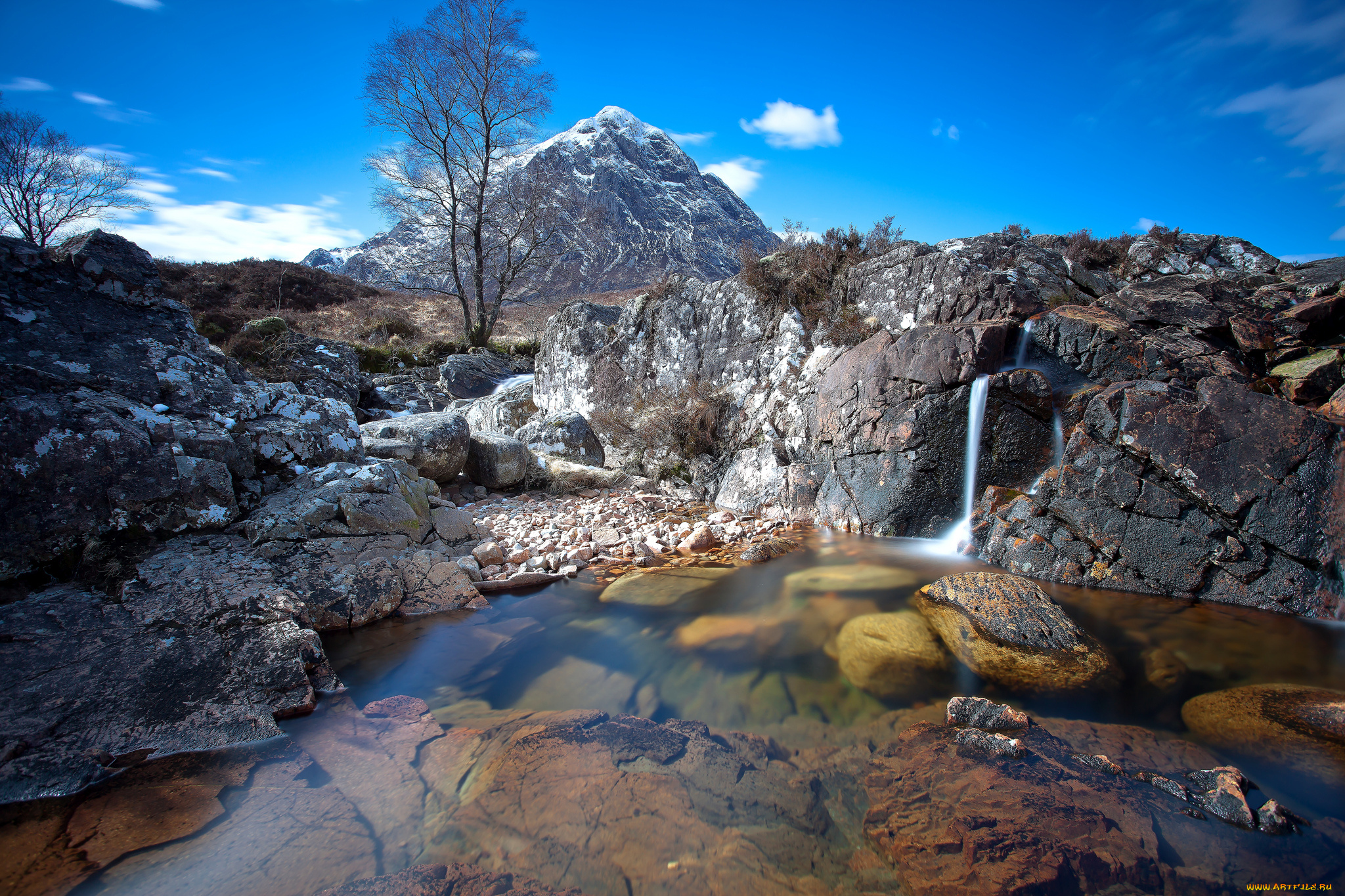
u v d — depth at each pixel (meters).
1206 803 2.66
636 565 6.24
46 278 4.75
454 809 2.63
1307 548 4.58
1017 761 2.96
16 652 3.32
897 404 6.82
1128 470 5.27
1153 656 4.06
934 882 2.22
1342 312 6.00
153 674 3.31
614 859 2.36
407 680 3.89
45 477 4.02
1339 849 2.42
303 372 13.55
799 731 3.34
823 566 5.98
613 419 11.12
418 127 24.53
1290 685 3.63
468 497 8.52
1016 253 8.47
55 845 2.34
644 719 3.42
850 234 9.37
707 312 10.78
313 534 4.99
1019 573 5.55
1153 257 9.11
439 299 34.19
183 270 28.72
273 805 2.63
